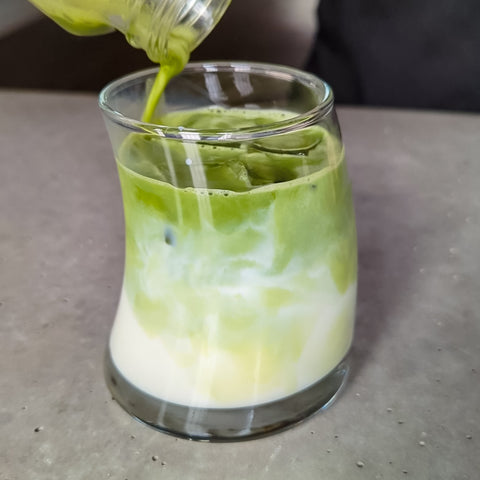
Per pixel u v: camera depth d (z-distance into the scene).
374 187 0.36
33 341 0.25
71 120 0.45
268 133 0.16
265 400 0.20
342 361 0.21
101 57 0.77
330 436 0.20
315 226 0.18
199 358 0.19
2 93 0.49
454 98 0.57
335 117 0.19
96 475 0.19
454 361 0.23
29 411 0.21
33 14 0.78
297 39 0.78
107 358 0.23
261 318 0.18
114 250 0.31
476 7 0.54
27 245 0.31
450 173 0.37
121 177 0.19
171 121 0.22
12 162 0.40
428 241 0.31
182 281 0.18
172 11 0.18
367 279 0.28
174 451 0.20
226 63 0.22
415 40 0.56
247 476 0.19
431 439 0.20
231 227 0.17
